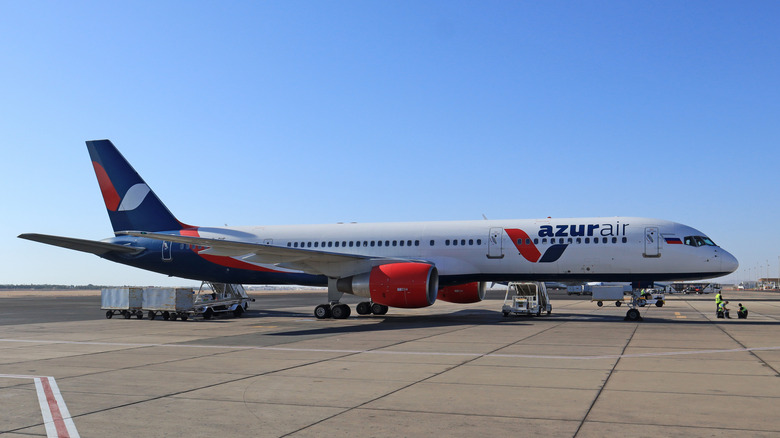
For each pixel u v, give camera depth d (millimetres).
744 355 14258
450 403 8906
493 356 14180
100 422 7840
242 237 31516
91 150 33469
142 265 32500
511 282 28953
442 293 30562
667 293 111438
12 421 7926
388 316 29859
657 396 9359
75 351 15633
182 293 28062
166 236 24547
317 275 29625
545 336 18984
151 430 7426
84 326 24625
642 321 26203
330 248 29922
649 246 25609
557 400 9094
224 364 13023
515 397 9336
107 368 12523
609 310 37750
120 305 29625
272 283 30906
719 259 25250
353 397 9367
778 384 10375
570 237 26500
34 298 83500
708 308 41656
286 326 23906
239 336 19688
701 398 9188
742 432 7176
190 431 7363
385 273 25203
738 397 9266
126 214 33062
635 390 9867
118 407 8719
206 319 28688
